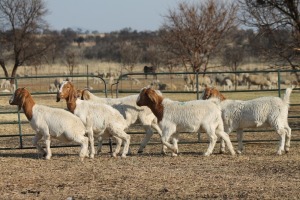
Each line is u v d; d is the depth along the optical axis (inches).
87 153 559.2
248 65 2593.5
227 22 1770.4
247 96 1290.6
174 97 1279.5
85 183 434.9
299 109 1046.4
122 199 384.2
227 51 2180.1
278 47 1033.5
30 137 776.3
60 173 476.7
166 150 600.4
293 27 1042.7
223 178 444.1
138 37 4116.6
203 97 592.4
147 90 550.6
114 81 1923.0
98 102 582.2
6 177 463.5
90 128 550.0
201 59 1745.8
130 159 546.6
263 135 739.4
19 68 3169.3
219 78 1871.3
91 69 2965.1
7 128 876.6
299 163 505.7
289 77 2073.1
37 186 428.8
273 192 394.0
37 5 2171.5
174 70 2206.0
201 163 515.8
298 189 401.7
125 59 2753.4
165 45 1839.3
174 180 438.3
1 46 2218.3
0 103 1357.0
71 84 550.3
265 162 514.6
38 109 543.8
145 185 422.6
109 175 462.6
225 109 555.8
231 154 559.2
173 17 1763.0
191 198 382.3
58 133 537.3
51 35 2437.3
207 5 1758.1
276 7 1030.4
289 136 562.6
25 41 2166.6
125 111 578.6
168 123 544.7
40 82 2187.5
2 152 630.5
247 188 406.6
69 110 550.9
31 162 536.4
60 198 390.0
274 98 550.9
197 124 542.3
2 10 2128.4
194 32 1712.6
